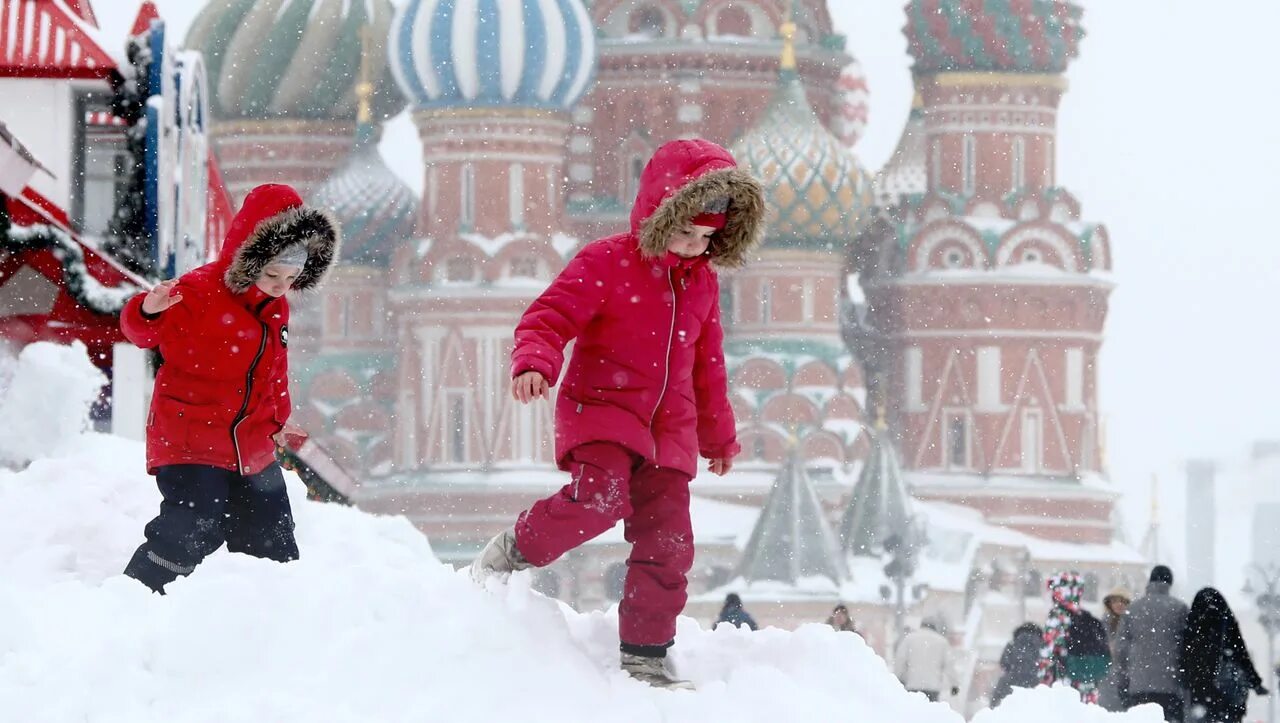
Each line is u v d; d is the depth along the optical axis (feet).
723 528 376.48
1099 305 410.31
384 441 402.31
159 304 27.20
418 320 388.57
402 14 395.96
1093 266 411.75
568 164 416.26
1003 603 387.14
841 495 384.68
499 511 379.96
